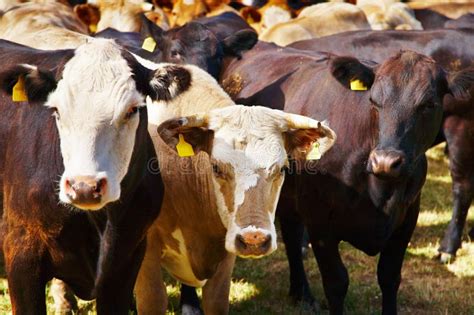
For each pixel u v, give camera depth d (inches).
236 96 478.6
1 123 313.6
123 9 711.1
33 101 285.1
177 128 319.3
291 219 447.8
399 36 562.6
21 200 301.0
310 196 403.2
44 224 298.8
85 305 438.9
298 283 465.4
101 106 271.6
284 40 703.1
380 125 380.8
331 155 396.2
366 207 395.9
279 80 456.4
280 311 450.3
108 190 266.8
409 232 414.9
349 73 393.7
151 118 358.6
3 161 312.5
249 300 461.1
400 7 831.7
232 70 508.1
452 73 391.5
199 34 528.1
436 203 647.8
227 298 363.9
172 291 461.7
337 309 407.5
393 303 421.4
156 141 355.3
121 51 287.3
